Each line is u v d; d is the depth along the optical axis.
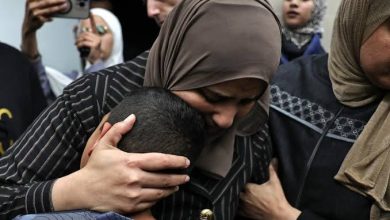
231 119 0.74
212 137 0.80
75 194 0.70
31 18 1.58
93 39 1.87
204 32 0.70
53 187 0.73
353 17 0.92
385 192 0.93
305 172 1.00
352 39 0.94
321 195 0.99
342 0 0.97
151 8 1.20
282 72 1.11
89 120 0.82
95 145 0.71
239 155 0.92
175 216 0.83
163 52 0.76
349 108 1.00
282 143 1.04
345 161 0.96
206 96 0.72
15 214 0.75
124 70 0.87
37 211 0.73
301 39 1.94
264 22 0.71
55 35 2.38
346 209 0.96
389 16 0.86
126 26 2.20
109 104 0.83
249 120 0.92
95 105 0.83
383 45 0.88
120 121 0.68
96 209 0.69
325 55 1.11
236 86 0.70
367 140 0.94
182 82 0.72
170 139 0.66
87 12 1.56
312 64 1.10
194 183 0.84
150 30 2.19
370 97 0.98
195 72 0.71
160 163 0.65
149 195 0.68
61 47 2.41
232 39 0.69
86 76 0.87
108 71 0.87
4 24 2.26
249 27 0.69
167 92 0.71
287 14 1.93
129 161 0.66
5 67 1.35
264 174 1.01
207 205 0.86
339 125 1.00
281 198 1.00
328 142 1.00
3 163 0.84
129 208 0.68
